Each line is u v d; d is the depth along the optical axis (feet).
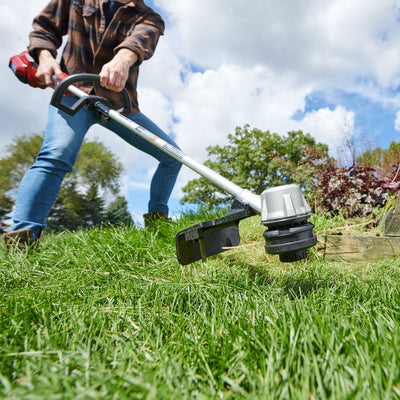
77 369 2.62
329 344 2.54
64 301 4.48
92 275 5.90
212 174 5.16
